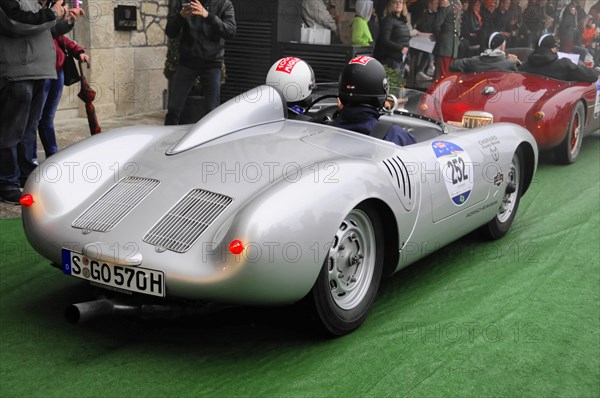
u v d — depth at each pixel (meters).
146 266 2.77
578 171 6.68
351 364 2.96
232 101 3.75
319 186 2.91
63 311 3.41
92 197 3.22
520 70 7.64
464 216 4.00
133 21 8.66
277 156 3.28
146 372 2.85
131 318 3.34
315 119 4.11
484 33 11.55
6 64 4.82
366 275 3.30
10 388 2.70
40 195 3.17
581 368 3.00
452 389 2.79
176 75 7.12
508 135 4.54
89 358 2.95
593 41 12.75
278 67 4.07
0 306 3.45
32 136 5.36
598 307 3.65
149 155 3.50
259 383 2.79
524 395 2.78
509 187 4.55
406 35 9.43
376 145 3.55
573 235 4.81
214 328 3.26
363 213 3.20
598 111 7.38
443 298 3.72
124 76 8.74
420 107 4.30
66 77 5.76
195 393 2.70
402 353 3.07
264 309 3.47
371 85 3.71
